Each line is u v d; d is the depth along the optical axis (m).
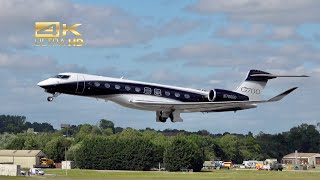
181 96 122.81
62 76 112.88
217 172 196.25
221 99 125.69
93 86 114.00
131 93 117.50
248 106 129.00
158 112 125.69
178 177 148.00
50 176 148.00
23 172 154.62
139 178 139.88
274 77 132.38
